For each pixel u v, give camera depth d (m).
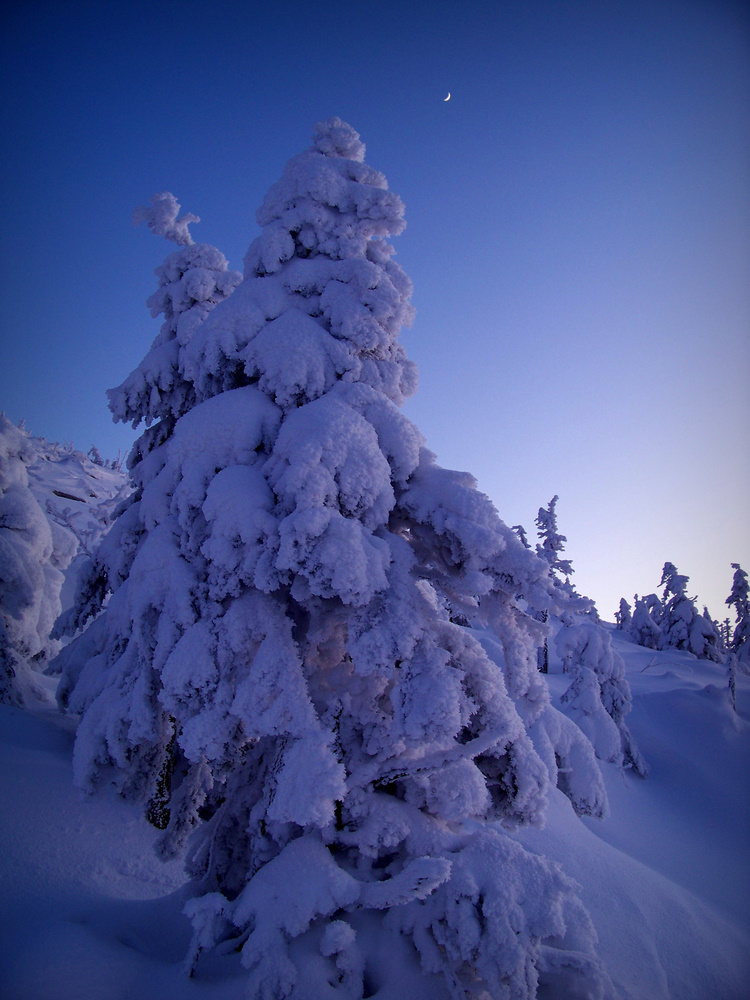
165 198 10.61
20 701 12.06
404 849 5.63
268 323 6.92
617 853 11.62
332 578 5.09
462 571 6.02
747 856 16.67
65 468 49.22
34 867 6.80
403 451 6.12
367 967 5.10
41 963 4.70
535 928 4.78
